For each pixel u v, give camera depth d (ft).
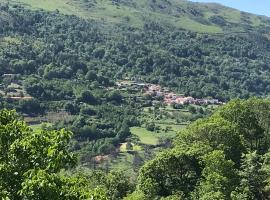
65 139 58.44
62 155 55.93
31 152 56.03
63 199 53.72
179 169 219.82
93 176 224.12
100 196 56.44
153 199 209.77
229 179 191.42
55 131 58.90
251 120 261.44
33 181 49.90
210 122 246.68
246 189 185.98
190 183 216.33
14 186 53.67
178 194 205.05
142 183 216.74
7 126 58.75
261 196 194.90
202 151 219.00
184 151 221.46
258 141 259.39
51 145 57.16
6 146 57.77
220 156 197.77
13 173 54.19
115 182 222.69
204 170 198.49
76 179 58.75
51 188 50.62
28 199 50.16
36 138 56.85
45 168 55.52
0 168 53.47
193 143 234.58
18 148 55.83
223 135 234.38
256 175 195.62
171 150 229.66
